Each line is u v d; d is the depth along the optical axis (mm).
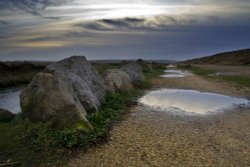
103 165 9648
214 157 10391
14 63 55969
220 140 12258
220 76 43594
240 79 37031
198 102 21328
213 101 21844
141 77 33594
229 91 27266
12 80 44062
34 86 13992
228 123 15133
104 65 65875
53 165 9570
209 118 16266
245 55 108125
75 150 10633
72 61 17109
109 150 10883
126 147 11219
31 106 13352
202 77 42906
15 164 9500
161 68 73188
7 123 13406
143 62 56719
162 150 10977
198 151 10930
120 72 25359
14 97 29469
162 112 17719
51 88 13250
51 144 10812
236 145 11656
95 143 11344
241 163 9914
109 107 17547
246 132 13484
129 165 9664
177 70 65938
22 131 12031
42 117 12680
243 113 17562
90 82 17797
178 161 10008
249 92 26328
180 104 20484
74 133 11344
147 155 10484
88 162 9852
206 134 13094
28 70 56344
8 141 11141
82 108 14125
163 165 9680
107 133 12625
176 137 12555
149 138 12328
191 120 15727
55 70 15078
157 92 26688
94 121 13594
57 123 12188
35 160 9852
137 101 21359
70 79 15531
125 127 13938
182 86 31375
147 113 17328
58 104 12578
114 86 22219
